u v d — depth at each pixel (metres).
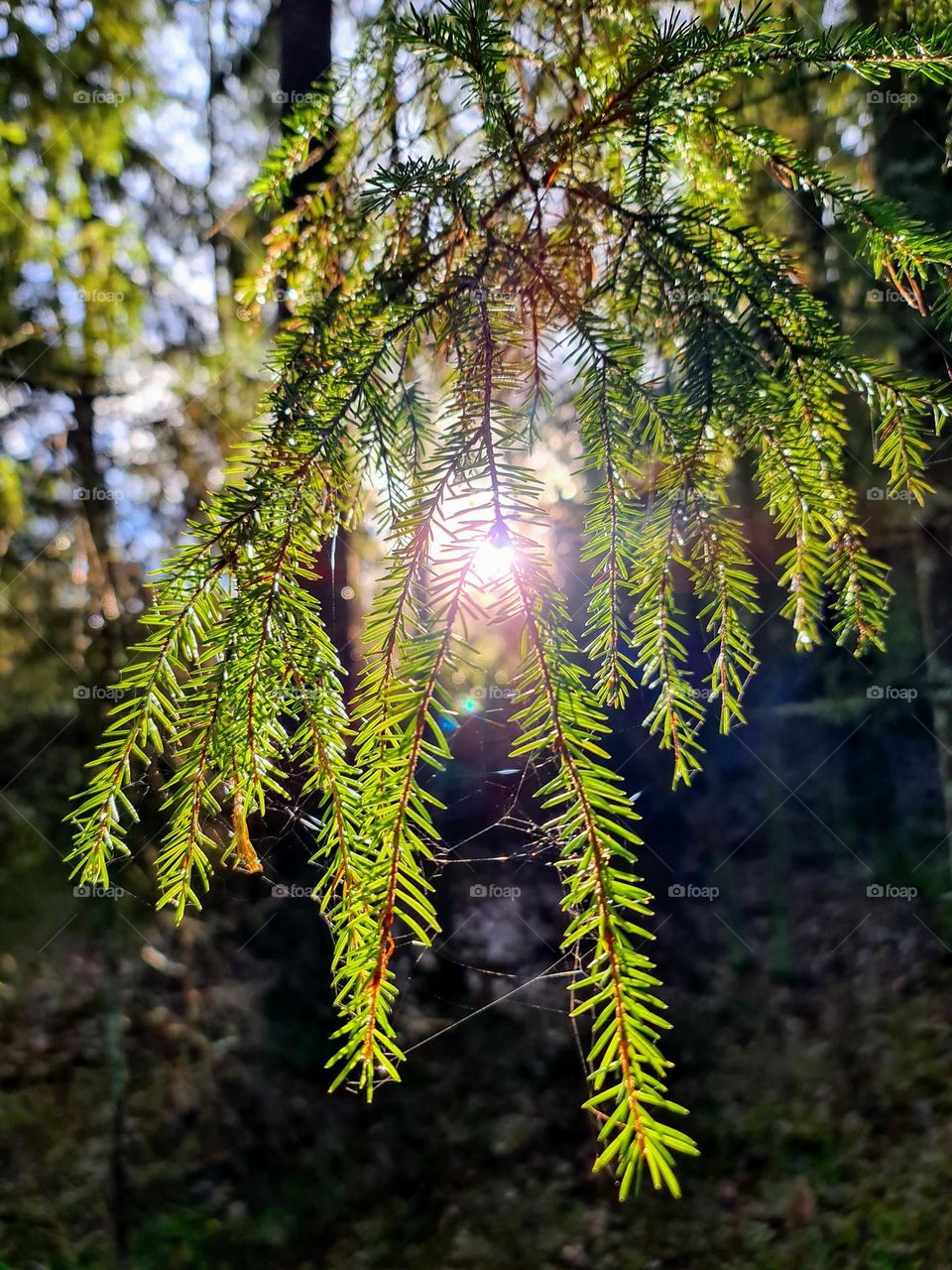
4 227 3.24
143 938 4.01
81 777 3.66
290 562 0.72
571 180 0.91
